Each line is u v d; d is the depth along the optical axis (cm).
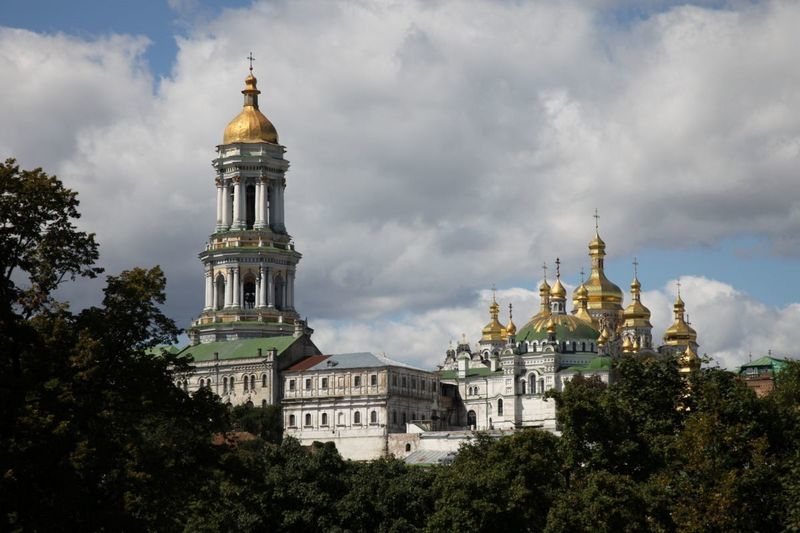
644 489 12950
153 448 11119
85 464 10031
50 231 10812
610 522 12738
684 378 15488
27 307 10725
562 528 12962
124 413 11081
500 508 14525
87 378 10300
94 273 11012
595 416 13800
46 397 10050
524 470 14938
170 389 11231
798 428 13838
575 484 13862
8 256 10600
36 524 9600
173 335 11225
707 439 12950
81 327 10706
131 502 10469
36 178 10581
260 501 15775
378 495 16425
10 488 9456
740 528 12294
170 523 11331
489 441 17912
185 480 11156
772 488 12631
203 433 11419
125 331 10981
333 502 16200
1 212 10506
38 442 9744
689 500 12638
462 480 14812
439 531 14675
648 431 14675
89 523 9706
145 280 11175
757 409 13788
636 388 15312
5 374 9956
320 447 17688
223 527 15488
